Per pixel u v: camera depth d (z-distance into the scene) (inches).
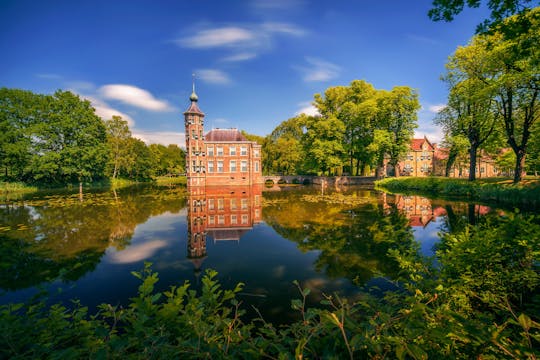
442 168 2337.6
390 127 1577.3
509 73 716.0
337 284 279.3
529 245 123.2
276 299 251.0
